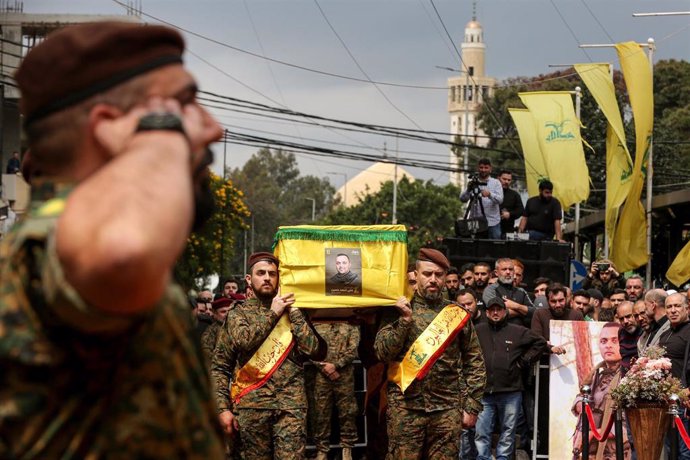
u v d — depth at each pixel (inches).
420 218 2637.8
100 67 61.2
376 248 360.5
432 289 366.6
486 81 5137.8
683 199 931.3
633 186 904.9
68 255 51.8
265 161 4323.3
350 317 374.9
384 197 2667.3
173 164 55.3
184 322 63.2
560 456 463.5
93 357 58.1
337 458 460.1
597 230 1289.4
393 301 356.2
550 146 1003.3
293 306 357.1
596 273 705.0
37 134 61.9
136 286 52.2
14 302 57.2
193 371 62.8
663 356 446.6
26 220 60.0
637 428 392.2
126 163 54.5
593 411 461.7
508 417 467.8
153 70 62.1
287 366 361.7
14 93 1069.8
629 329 484.1
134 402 59.7
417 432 359.9
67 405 58.5
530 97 1015.0
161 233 51.9
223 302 446.9
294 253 360.5
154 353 60.4
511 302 512.1
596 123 1914.4
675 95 2159.2
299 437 359.3
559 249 652.7
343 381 451.5
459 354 369.7
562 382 465.7
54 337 57.1
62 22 1055.6
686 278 827.4
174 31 63.4
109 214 51.7
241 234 3545.8
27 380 57.4
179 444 61.1
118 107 61.3
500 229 729.0
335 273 357.7
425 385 362.0
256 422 358.9
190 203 54.6
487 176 724.0
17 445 57.6
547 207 738.2
